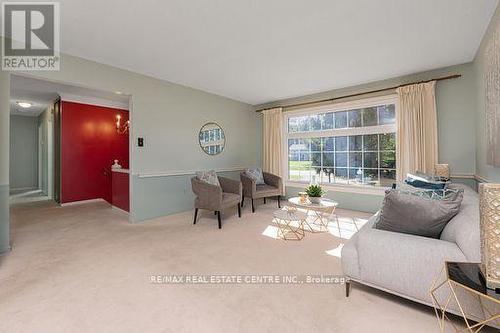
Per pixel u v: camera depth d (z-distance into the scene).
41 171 6.75
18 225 3.40
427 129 3.34
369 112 4.06
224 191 4.02
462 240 1.24
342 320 1.41
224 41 2.57
